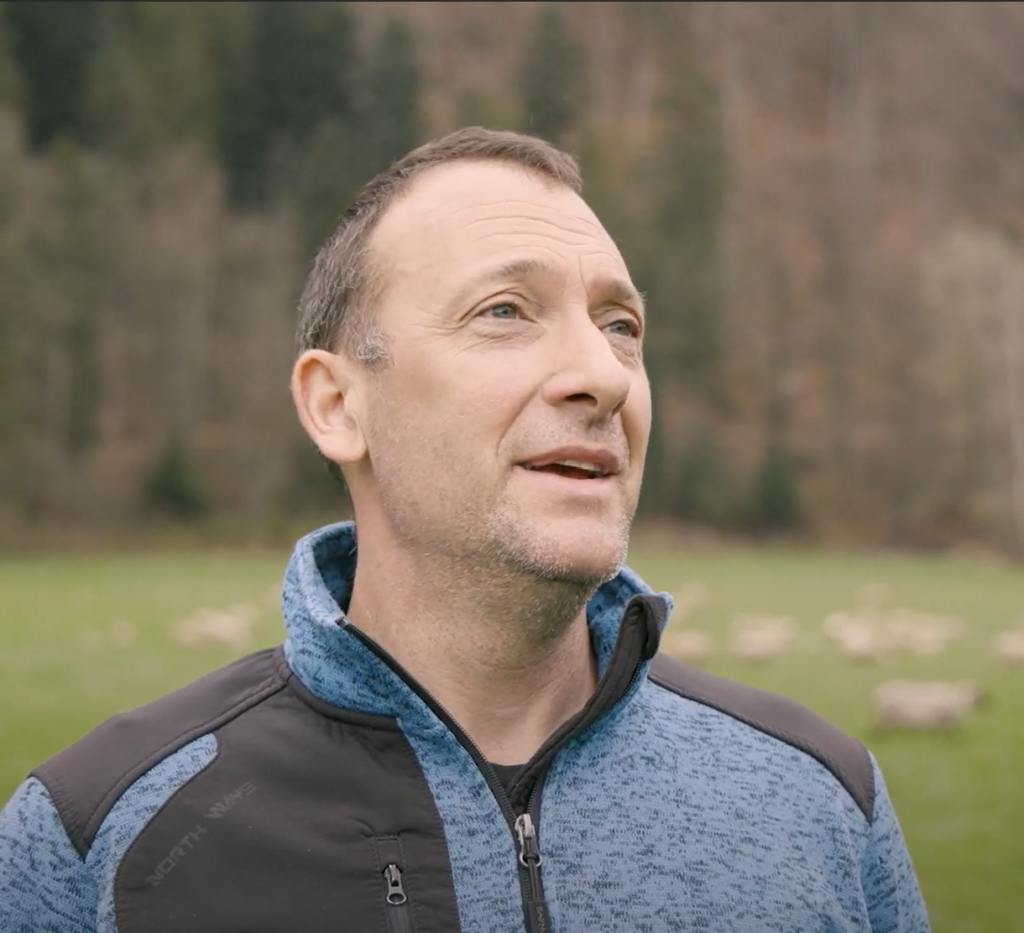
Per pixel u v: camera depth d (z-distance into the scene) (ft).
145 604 102.53
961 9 389.60
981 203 335.88
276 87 313.12
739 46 385.50
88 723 43.62
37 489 204.54
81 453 217.15
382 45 311.27
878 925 7.22
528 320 6.77
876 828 7.29
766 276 284.20
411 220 6.98
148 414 230.48
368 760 6.56
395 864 6.27
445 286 6.72
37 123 286.87
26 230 212.84
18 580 136.98
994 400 218.38
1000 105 370.32
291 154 309.63
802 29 388.57
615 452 6.62
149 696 50.65
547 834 6.52
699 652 62.03
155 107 287.69
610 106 352.28
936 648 67.46
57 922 6.36
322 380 7.35
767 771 7.12
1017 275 224.74
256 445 226.99
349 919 6.15
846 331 270.26
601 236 7.20
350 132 298.97
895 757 36.11
